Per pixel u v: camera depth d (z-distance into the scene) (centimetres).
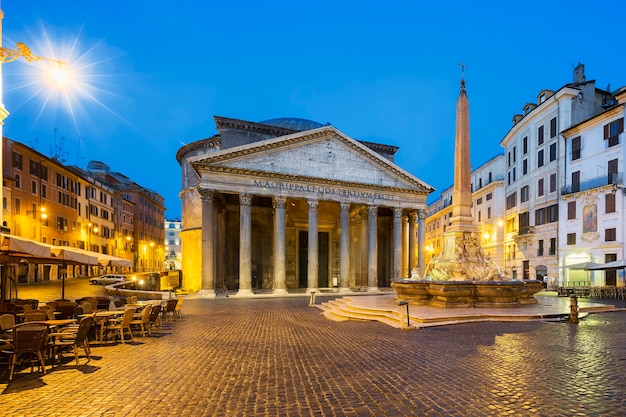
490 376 750
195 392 691
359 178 3725
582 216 3400
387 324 1471
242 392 686
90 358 960
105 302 1634
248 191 3306
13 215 4181
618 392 653
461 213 1939
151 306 1347
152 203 9175
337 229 4547
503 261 4766
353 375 777
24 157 4419
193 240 4766
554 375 753
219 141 4391
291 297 3141
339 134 3662
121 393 689
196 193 4812
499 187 4875
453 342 1088
